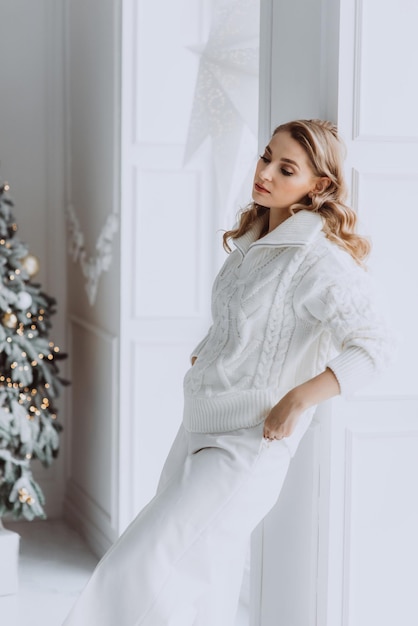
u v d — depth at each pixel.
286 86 2.96
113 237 4.23
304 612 2.85
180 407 4.19
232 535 2.49
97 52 4.41
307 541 2.82
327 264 2.40
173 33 4.10
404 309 2.75
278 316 2.46
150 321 4.14
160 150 4.11
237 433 2.50
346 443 2.74
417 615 2.83
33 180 5.01
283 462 2.54
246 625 3.68
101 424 4.45
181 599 2.46
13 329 4.18
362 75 2.68
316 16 2.75
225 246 2.74
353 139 2.69
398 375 2.76
